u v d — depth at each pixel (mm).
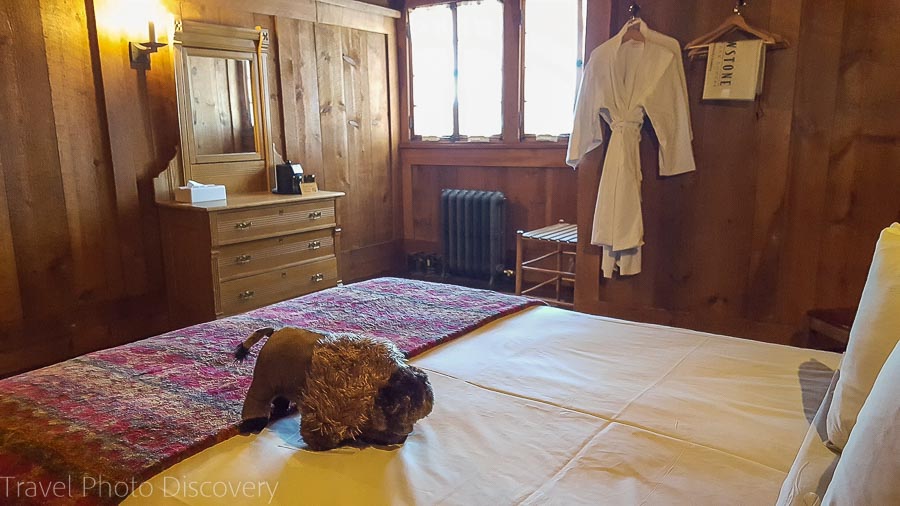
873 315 1056
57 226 2998
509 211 4520
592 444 1182
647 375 1512
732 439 1188
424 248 4969
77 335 3125
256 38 3633
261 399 1272
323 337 1288
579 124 2986
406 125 4859
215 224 3062
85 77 3037
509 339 1785
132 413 1283
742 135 2701
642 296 3035
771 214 2705
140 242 3326
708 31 2691
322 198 3582
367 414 1181
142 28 3195
